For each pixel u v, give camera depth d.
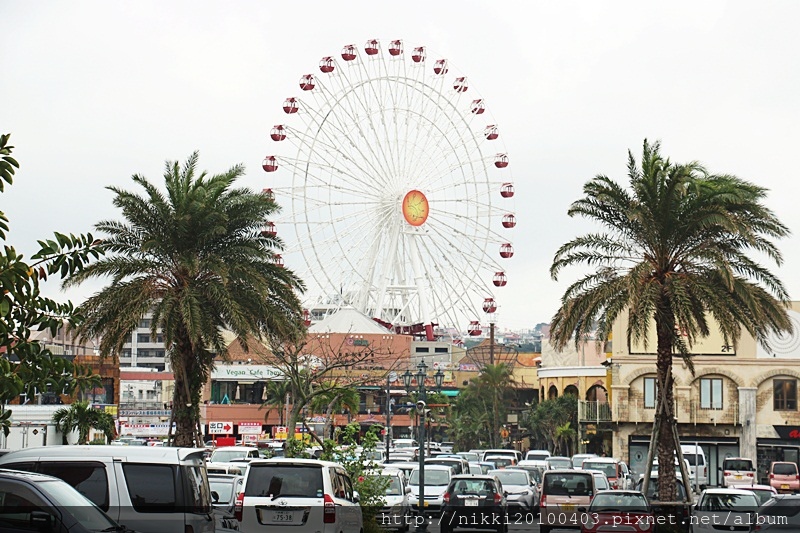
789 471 65.19
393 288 111.25
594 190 40.56
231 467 36.16
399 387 113.25
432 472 46.47
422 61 101.56
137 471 18.11
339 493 23.50
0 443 57.06
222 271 38.09
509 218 105.62
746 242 39.81
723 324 39.03
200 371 41.50
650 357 77.88
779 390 76.38
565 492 38.72
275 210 41.56
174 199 40.34
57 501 15.34
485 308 106.94
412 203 100.31
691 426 76.81
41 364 17.67
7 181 16.28
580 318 41.78
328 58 96.69
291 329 40.47
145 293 38.41
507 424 120.56
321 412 88.06
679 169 38.97
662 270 40.66
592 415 82.19
